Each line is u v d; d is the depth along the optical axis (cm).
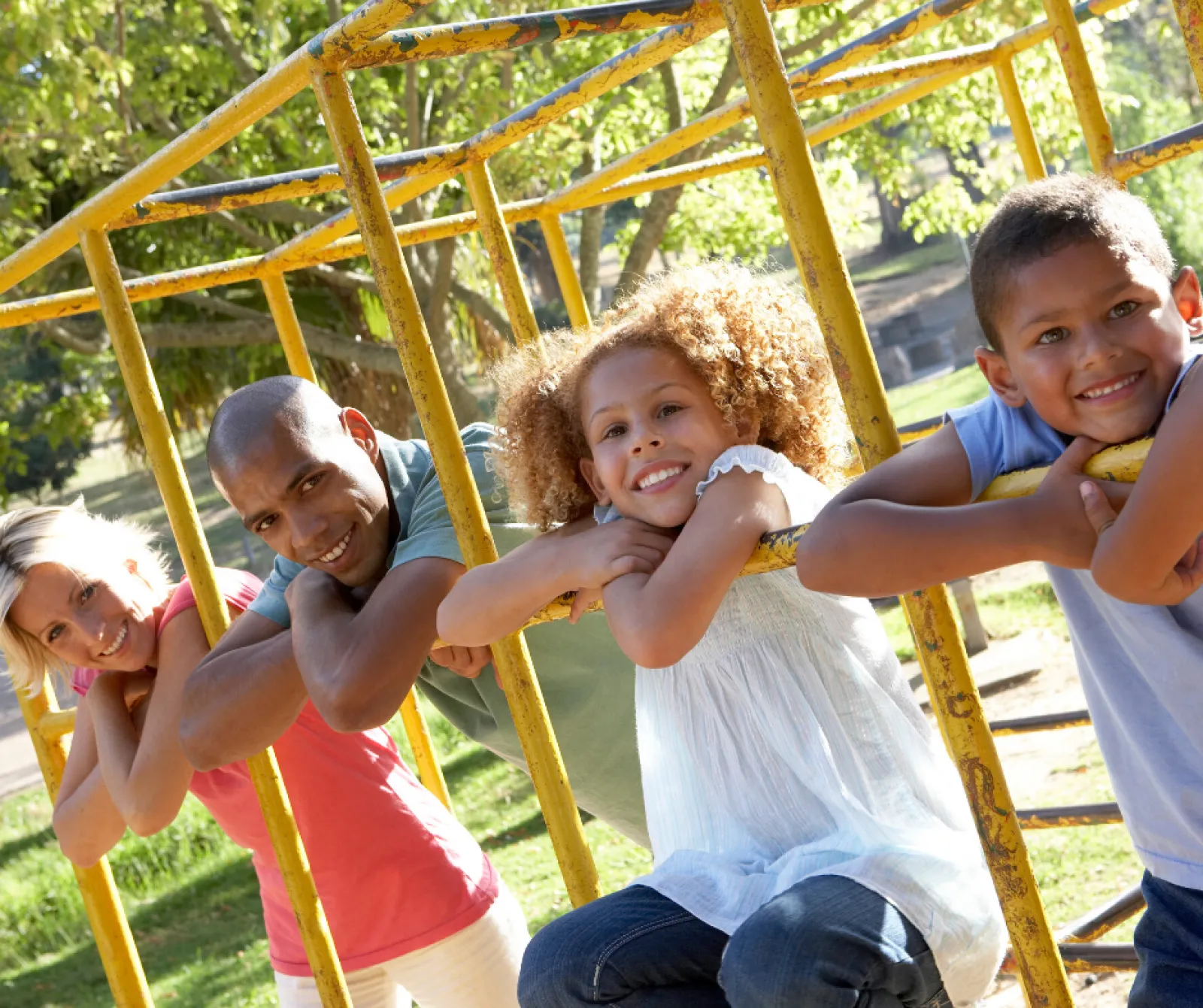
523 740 158
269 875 245
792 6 189
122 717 228
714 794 160
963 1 229
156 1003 615
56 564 223
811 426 172
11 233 920
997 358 131
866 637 159
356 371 996
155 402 189
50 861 855
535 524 185
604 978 145
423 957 235
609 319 181
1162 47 2012
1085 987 365
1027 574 873
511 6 861
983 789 120
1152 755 144
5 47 800
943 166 2577
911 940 136
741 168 288
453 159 209
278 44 884
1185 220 1566
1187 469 104
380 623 176
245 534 1956
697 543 145
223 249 991
